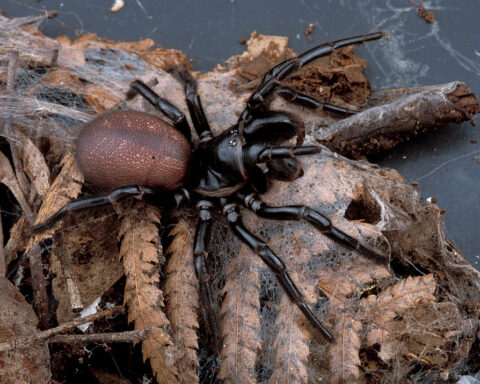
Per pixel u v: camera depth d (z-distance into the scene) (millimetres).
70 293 228
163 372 220
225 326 225
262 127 226
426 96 239
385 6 265
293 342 223
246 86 254
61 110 242
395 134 243
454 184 250
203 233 229
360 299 228
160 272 230
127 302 224
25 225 233
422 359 228
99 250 230
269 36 264
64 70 250
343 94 251
